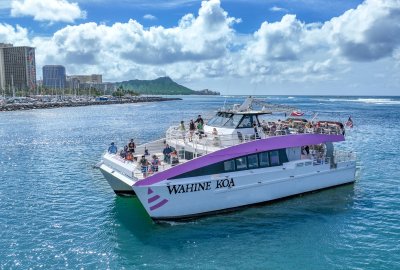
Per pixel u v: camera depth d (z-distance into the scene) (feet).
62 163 128.26
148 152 84.02
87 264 54.34
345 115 344.90
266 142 76.02
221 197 70.79
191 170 67.62
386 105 571.69
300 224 68.80
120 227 67.77
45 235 64.54
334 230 66.33
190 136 81.66
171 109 489.67
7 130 237.86
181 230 65.92
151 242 61.46
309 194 83.92
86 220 71.56
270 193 76.74
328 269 53.31
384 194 86.69
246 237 63.31
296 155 82.38
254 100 86.07
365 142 171.22
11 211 77.15
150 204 65.21
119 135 208.85
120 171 73.92
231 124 80.43
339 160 91.30
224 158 70.69
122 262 54.95
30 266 53.67
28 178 106.32
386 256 56.90
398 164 120.47
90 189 93.76
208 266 53.88
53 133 220.02
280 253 57.88
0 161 132.46
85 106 584.40
